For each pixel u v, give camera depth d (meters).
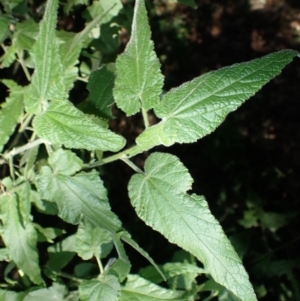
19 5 0.48
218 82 0.28
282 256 0.79
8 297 0.39
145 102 0.30
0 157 0.41
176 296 0.35
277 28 1.19
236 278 0.28
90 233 0.37
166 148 0.94
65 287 0.38
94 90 0.39
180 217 0.29
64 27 0.59
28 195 0.37
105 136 0.29
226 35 1.16
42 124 0.30
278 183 0.94
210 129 0.28
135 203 0.30
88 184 0.33
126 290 0.35
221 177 0.88
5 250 0.41
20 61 0.46
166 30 1.12
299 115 1.08
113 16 0.51
